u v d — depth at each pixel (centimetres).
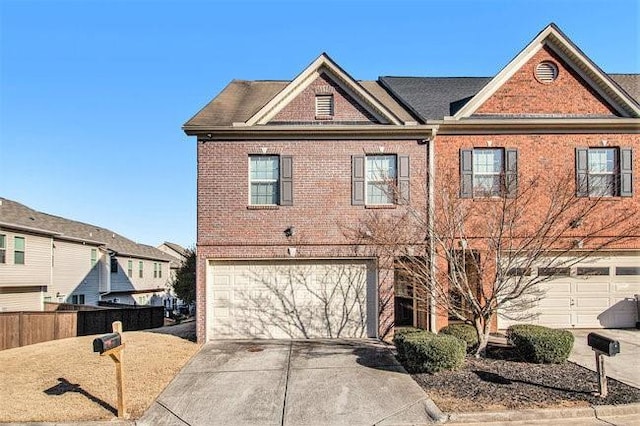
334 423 704
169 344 1200
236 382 887
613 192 1329
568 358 1008
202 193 1281
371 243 1266
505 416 699
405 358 950
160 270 4434
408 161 1298
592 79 1369
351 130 1281
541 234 1092
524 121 1312
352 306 1280
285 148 1298
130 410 754
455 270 1063
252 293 1284
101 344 679
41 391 841
